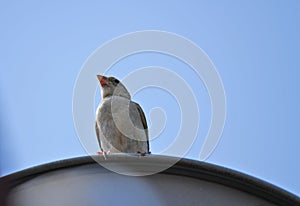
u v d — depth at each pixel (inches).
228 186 346.3
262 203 346.9
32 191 334.6
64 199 331.9
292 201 347.6
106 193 333.7
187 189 341.4
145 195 334.6
